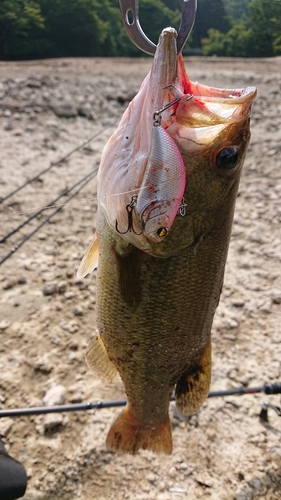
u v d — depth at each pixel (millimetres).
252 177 878
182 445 387
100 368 283
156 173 177
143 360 250
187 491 351
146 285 222
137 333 239
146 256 214
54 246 659
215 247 218
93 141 1053
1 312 529
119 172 202
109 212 210
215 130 190
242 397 433
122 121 212
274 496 350
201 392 276
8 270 602
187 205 198
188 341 245
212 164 194
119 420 299
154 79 182
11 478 268
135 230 195
